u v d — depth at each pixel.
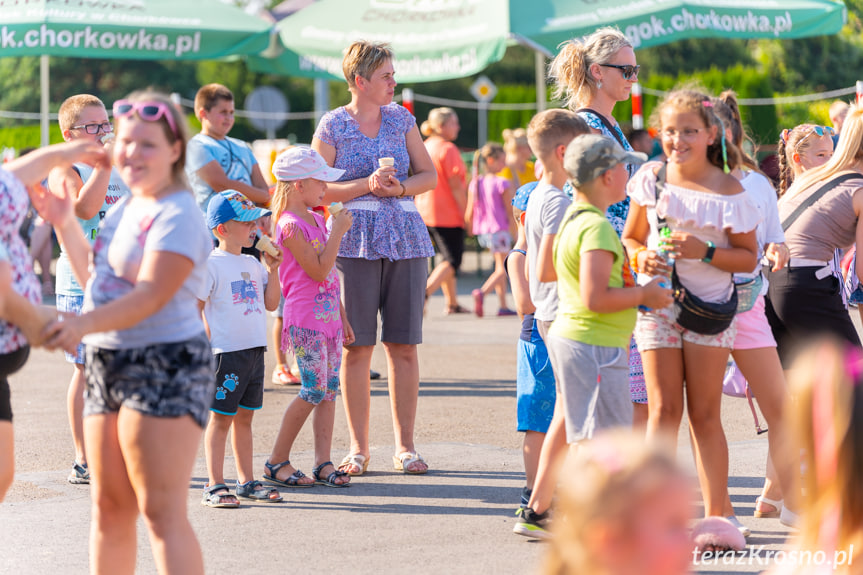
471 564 5.87
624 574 2.26
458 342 15.37
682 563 2.25
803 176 7.36
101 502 4.74
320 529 6.61
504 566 5.83
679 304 5.85
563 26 14.52
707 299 5.90
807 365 2.93
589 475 2.31
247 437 7.35
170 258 4.41
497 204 18.33
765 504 6.77
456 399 11.15
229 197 7.20
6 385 5.16
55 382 12.64
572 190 6.67
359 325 7.98
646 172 6.11
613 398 5.78
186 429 4.52
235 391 7.11
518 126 35.06
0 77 54.78
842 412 2.84
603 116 7.12
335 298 7.66
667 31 14.74
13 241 4.89
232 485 7.74
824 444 2.87
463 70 15.08
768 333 6.23
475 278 25.98
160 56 15.54
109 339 4.53
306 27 16.50
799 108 32.03
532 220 6.36
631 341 6.95
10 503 7.24
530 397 6.65
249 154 10.15
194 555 4.55
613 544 2.25
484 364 13.48
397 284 8.05
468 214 18.77
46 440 9.35
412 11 15.95
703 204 5.84
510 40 18.89
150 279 4.39
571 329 5.80
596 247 5.59
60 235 5.20
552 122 6.33
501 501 7.25
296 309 7.55
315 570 5.79
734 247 5.92
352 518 6.85
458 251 17.64
